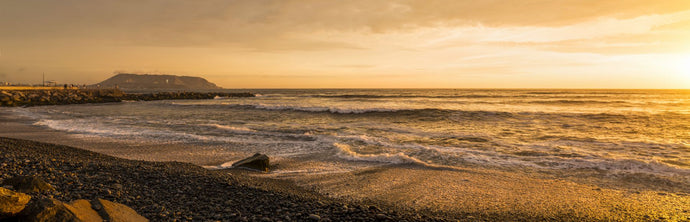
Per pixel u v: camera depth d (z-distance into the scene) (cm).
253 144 1366
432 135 1631
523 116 2503
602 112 2781
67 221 365
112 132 1658
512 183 836
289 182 838
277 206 573
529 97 6372
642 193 757
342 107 3453
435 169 973
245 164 966
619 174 912
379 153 1202
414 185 816
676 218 611
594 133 1694
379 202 691
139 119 2383
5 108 3519
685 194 747
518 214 630
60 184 595
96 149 1249
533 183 836
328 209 570
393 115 2725
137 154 1172
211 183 697
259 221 498
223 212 528
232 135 1603
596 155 1150
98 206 429
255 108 3722
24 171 680
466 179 872
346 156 1143
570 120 2275
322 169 975
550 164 1032
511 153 1200
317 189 782
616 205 680
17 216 364
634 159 1042
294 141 1441
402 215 569
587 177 890
